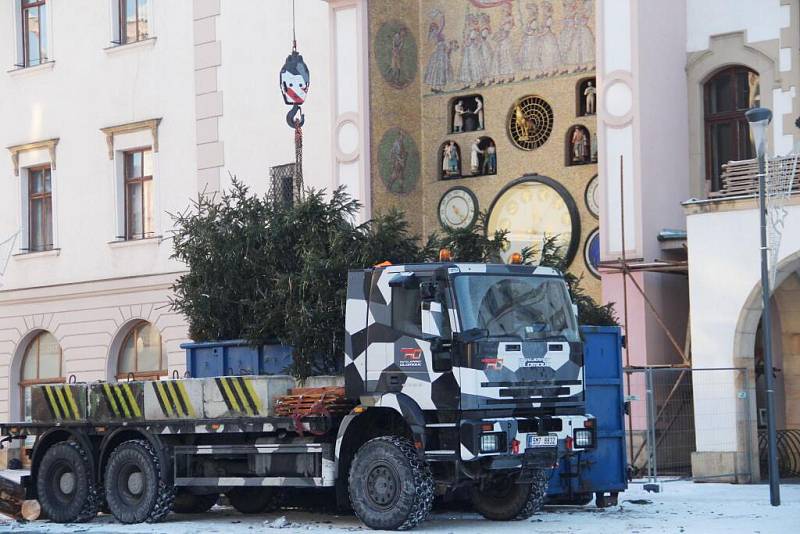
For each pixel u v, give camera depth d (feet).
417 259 72.90
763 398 96.53
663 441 90.12
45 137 131.64
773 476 67.41
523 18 105.29
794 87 95.04
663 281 94.38
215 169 118.62
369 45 105.50
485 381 57.21
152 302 121.90
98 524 69.15
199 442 67.51
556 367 59.72
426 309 57.93
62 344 128.88
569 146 102.89
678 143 97.66
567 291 61.41
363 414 60.49
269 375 66.39
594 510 66.85
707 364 86.33
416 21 110.32
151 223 124.06
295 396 62.54
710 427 85.81
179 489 68.85
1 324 133.39
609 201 94.38
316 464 62.08
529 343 58.90
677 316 95.55
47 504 71.61
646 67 94.38
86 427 71.10
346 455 61.62
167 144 122.21
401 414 58.49
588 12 102.01
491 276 59.00
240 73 117.29
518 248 103.86
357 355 60.44
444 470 58.59
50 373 130.93
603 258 94.22
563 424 59.47
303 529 61.16
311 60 112.37
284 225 74.64
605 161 94.73
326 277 69.67
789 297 95.25
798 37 94.94
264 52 115.85
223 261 75.41
